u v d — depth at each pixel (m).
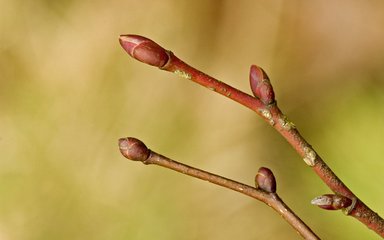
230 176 0.54
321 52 0.58
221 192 0.53
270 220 0.52
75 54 0.60
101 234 0.54
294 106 0.55
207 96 0.57
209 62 0.60
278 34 0.59
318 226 0.45
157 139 0.57
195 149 0.56
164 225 0.53
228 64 0.59
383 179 0.43
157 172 0.55
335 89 0.54
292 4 0.59
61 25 0.61
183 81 0.58
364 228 0.42
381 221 0.25
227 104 0.56
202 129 0.56
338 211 0.44
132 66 0.59
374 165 0.44
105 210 0.55
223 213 0.53
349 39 0.58
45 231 0.56
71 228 0.55
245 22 0.60
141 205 0.54
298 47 0.58
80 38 0.61
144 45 0.23
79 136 0.58
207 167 0.55
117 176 0.56
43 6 0.62
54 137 0.58
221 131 0.56
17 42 0.61
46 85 0.60
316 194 0.47
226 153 0.55
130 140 0.24
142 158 0.24
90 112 0.58
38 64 0.60
